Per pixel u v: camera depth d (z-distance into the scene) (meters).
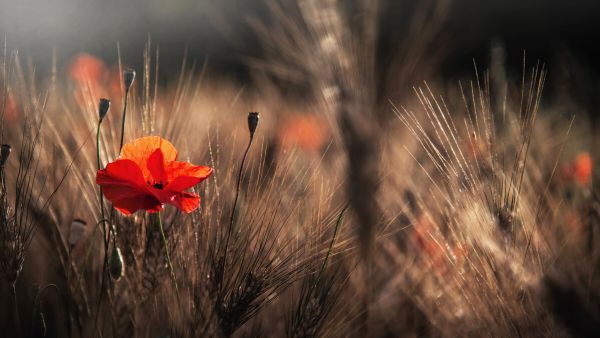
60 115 1.40
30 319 1.34
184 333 1.26
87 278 1.31
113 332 1.27
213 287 1.26
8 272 1.25
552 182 1.48
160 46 5.48
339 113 1.41
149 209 1.22
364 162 1.38
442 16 1.57
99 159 1.25
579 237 1.37
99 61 1.89
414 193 1.42
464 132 1.50
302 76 1.61
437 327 1.36
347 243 1.36
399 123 1.53
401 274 1.40
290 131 1.62
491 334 1.30
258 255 1.26
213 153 1.36
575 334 1.26
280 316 1.36
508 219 1.30
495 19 5.33
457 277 1.33
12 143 1.37
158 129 1.34
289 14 1.53
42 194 1.32
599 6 5.32
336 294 1.31
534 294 1.28
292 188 1.36
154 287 1.27
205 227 1.28
